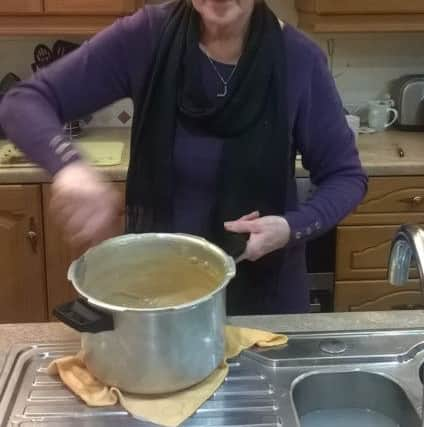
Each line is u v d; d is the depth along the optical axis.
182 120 1.45
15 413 1.02
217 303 1.03
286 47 1.43
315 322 1.27
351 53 2.90
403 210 2.47
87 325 0.97
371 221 2.47
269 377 1.11
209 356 1.04
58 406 1.04
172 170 1.46
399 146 2.64
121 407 1.03
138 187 1.50
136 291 1.18
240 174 1.45
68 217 1.10
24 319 2.53
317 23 2.54
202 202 1.46
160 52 1.42
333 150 1.47
